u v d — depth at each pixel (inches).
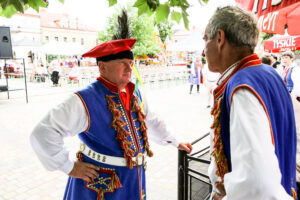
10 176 131.5
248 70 35.2
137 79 64.2
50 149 49.5
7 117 259.1
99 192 53.8
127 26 59.1
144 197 61.0
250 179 27.8
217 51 38.5
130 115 57.5
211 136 44.3
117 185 53.6
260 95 31.7
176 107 312.2
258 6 73.3
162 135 69.6
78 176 53.0
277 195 27.7
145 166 60.8
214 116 38.7
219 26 37.0
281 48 215.5
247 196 28.4
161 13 59.4
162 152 164.4
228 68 38.0
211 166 44.8
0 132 206.5
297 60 260.4
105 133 53.3
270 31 69.6
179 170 70.8
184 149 68.7
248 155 28.6
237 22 35.6
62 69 617.9
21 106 319.9
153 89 483.8
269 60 128.4
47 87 531.8
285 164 36.0
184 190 70.8
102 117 52.9
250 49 37.2
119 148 54.4
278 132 34.1
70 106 50.6
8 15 56.0
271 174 27.9
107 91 55.1
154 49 830.5
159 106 319.0
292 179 36.6
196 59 408.8
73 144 179.5
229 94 33.7
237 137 30.6
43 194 114.7
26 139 189.2
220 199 42.5
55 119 49.5
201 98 378.6
